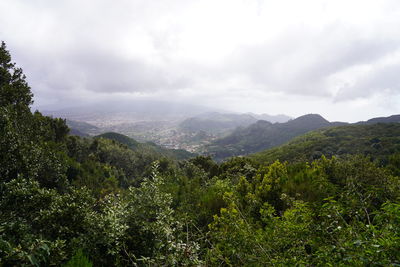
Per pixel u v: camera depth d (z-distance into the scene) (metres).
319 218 2.72
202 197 5.43
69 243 2.88
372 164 4.36
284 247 2.28
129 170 41.78
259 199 4.06
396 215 1.61
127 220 3.48
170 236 3.14
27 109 11.66
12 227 2.85
